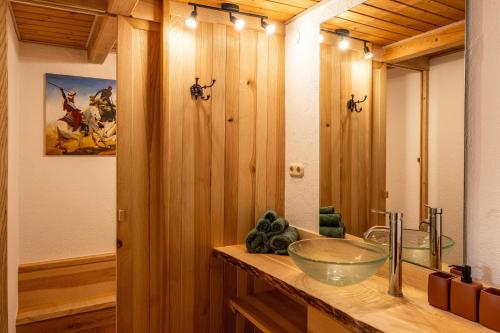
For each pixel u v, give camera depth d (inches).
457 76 55.7
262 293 91.0
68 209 127.6
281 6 83.4
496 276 50.4
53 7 74.2
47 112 123.2
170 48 79.3
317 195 84.4
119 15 77.0
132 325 79.4
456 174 55.8
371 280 65.5
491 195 51.0
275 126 93.0
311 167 86.0
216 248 85.6
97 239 132.2
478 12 52.4
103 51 113.0
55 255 125.6
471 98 53.4
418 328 46.7
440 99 58.2
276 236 81.7
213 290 86.1
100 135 131.5
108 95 132.2
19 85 117.3
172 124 80.1
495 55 50.4
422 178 61.4
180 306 82.4
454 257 55.7
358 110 74.1
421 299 56.5
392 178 67.0
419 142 61.8
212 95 84.6
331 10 79.2
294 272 70.1
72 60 126.2
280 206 94.1
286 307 82.8
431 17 59.5
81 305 118.6
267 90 91.7
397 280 57.6
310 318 61.4
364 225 73.0
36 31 110.7
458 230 55.2
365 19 71.9
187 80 81.5
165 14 78.3
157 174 81.4
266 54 91.2
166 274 80.4
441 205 58.0
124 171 78.2
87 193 130.4
